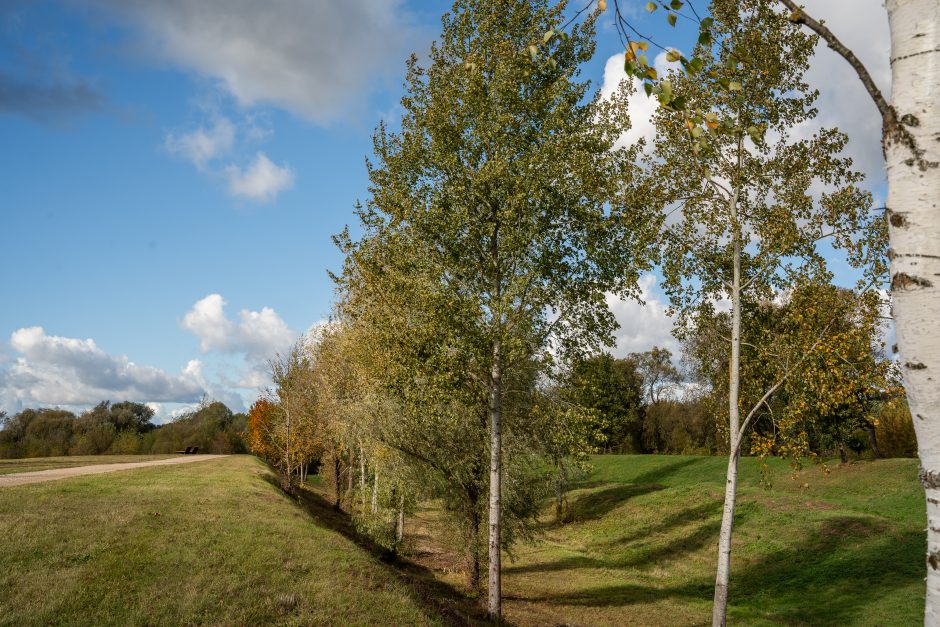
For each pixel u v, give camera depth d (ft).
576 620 60.34
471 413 68.69
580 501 161.27
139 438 320.09
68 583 33.76
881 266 42.75
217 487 79.82
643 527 127.03
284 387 130.93
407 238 56.65
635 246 51.39
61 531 43.29
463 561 90.68
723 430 54.08
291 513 67.10
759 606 75.20
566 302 57.93
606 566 99.19
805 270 45.29
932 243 10.36
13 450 291.99
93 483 73.10
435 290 54.24
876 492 112.16
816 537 96.73
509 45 52.60
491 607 54.08
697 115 15.49
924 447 10.30
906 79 10.83
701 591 84.48
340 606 36.76
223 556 42.60
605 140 53.72
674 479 168.96
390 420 71.36
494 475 57.06
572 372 58.49
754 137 15.67
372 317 59.31
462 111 54.03
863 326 42.65
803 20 11.86
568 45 55.26
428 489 72.79
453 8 55.72
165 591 34.60
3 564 35.58
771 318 51.06
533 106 54.29
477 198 55.42
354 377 98.89
